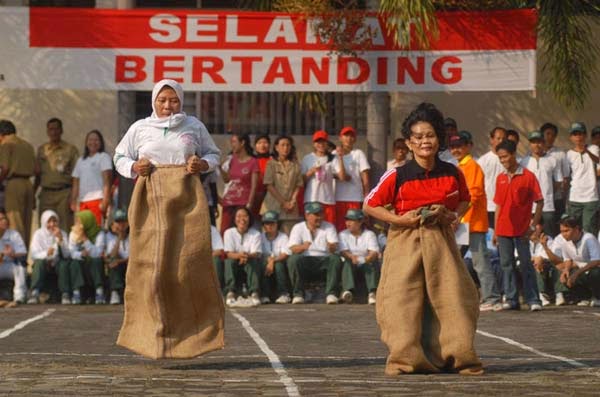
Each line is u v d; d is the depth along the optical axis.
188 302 12.22
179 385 10.84
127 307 12.34
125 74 23.56
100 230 22.41
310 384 10.88
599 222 23.27
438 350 11.50
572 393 10.26
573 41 23.78
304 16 23.41
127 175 12.42
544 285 21.72
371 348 14.37
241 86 23.58
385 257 11.70
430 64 23.52
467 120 27.05
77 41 23.50
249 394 10.27
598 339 15.47
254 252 21.80
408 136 11.66
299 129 26.78
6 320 18.41
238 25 23.53
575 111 27.05
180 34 23.58
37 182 23.77
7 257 22.08
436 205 11.50
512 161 20.47
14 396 10.16
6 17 23.41
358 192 23.14
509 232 20.44
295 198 23.00
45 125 27.22
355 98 26.72
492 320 18.44
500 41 23.52
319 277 22.25
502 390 10.44
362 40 23.38
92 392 10.38
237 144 23.11
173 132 12.45
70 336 15.93
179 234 12.26
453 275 11.48
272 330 16.81
